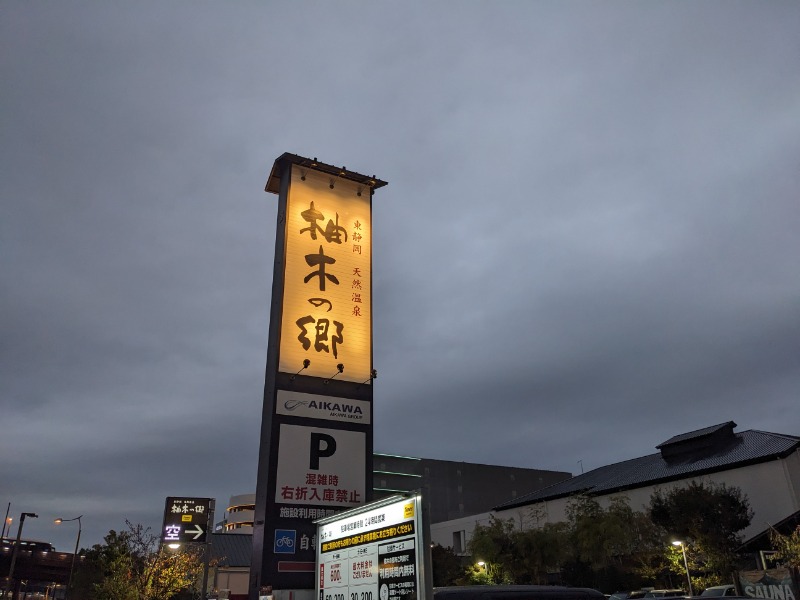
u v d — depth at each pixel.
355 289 22.70
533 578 37.84
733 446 43.41
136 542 32.00
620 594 31.11
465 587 9.45
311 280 22.14
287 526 18.83
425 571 9.75
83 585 51.78
